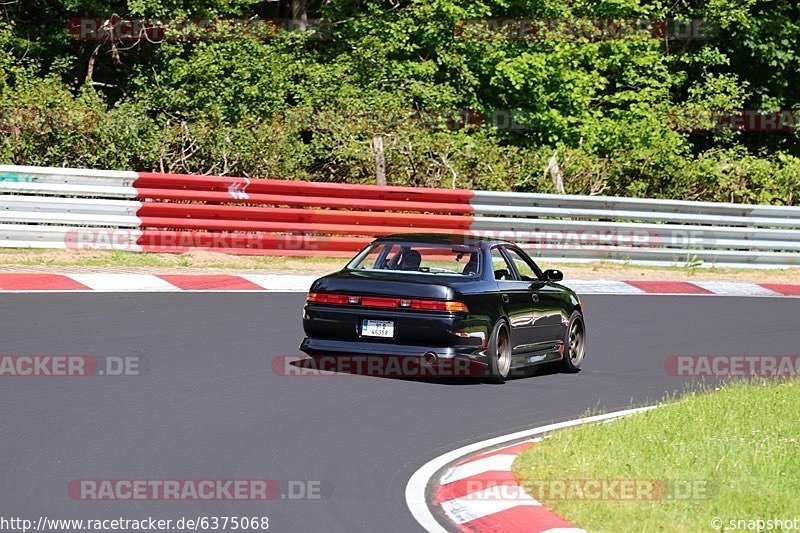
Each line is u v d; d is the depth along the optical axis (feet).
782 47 369.30
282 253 204.74
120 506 76.07
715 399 120.06
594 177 274.77
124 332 139.03
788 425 108.99
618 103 338.75
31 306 150.71
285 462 90.12
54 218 190.08
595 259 233.96
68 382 112.57
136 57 303.27
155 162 234.17
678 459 92.32
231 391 114.01
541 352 136.26
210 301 164.86
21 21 293.23
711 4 355.56
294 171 244.42
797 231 251.39
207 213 200.75
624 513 76.07
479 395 121.49
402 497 82.23
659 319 181.06
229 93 275.80
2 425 95.35
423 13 308.81
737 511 78.59
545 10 321.11
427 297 122.21
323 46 322.96
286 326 150.82
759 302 208.33
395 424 105.60
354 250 211.00
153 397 108.99
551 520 75.56
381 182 245.65
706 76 356.38
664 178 284.00
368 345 123.13
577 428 104.12
